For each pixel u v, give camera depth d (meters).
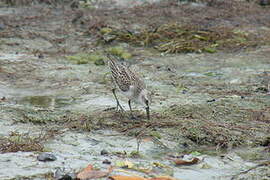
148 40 20.47
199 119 12.08
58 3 26.27
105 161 9.50
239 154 10.54
